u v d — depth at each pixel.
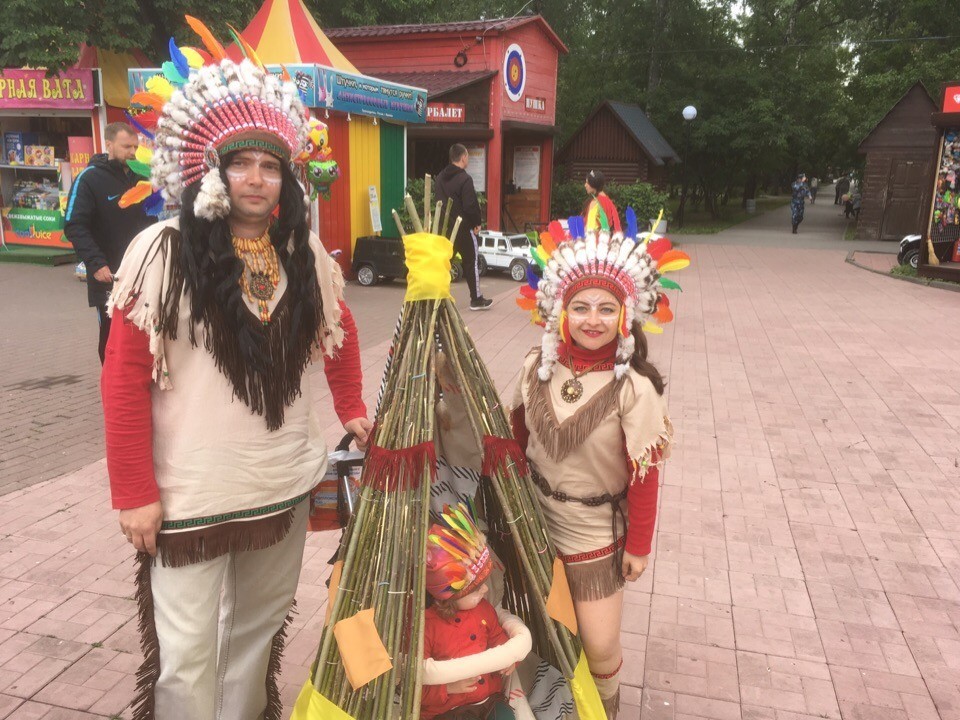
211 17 11.95
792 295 11.89
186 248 1.91
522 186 17.64
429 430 2.09
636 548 2.27
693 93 25.64
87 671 2.85
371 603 2.06
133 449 1.94
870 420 5.84
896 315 10.17
